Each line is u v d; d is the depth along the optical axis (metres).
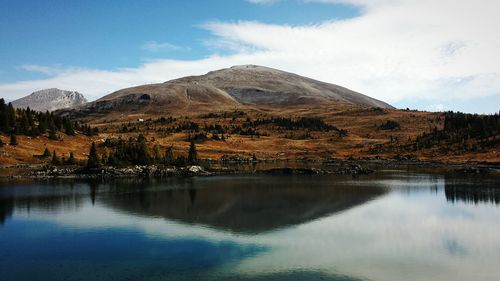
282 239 56.56
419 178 135.12
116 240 57.00
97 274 44.41
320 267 45.72
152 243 55.31
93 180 131.00
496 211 75.88
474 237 57.62
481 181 124.62
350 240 56.03
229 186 113.94
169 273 44.25
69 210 78.06
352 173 154.00
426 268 45.44
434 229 62.16
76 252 52.00
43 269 46.16
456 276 43.19
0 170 150.88
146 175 147.00
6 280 43.16
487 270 44.84
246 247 53.09
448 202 85.88
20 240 57.50
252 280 41.97
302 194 97.62
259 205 82.56
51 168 155.62
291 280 41.84
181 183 121.81
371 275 43.34
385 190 104.81
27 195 97.19
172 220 68.75
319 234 59.09
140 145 167.75
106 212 75.88
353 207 80.12
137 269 45.62
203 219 69.31
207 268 45.53
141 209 78.75
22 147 183.12
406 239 56.59
